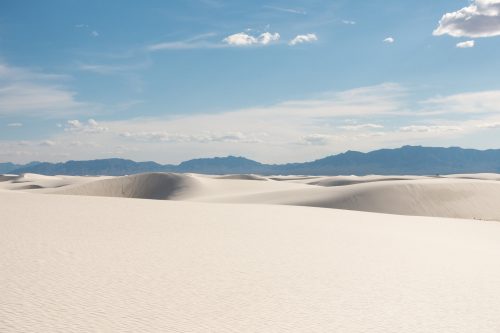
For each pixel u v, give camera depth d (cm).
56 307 1005
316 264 1725
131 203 4403
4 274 1276
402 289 1377
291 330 958
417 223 3969
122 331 879
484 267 1814
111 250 1786
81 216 3014
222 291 1253
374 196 7744
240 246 2089
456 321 1075
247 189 12112
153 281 1314
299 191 9056
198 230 2602
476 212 7519
